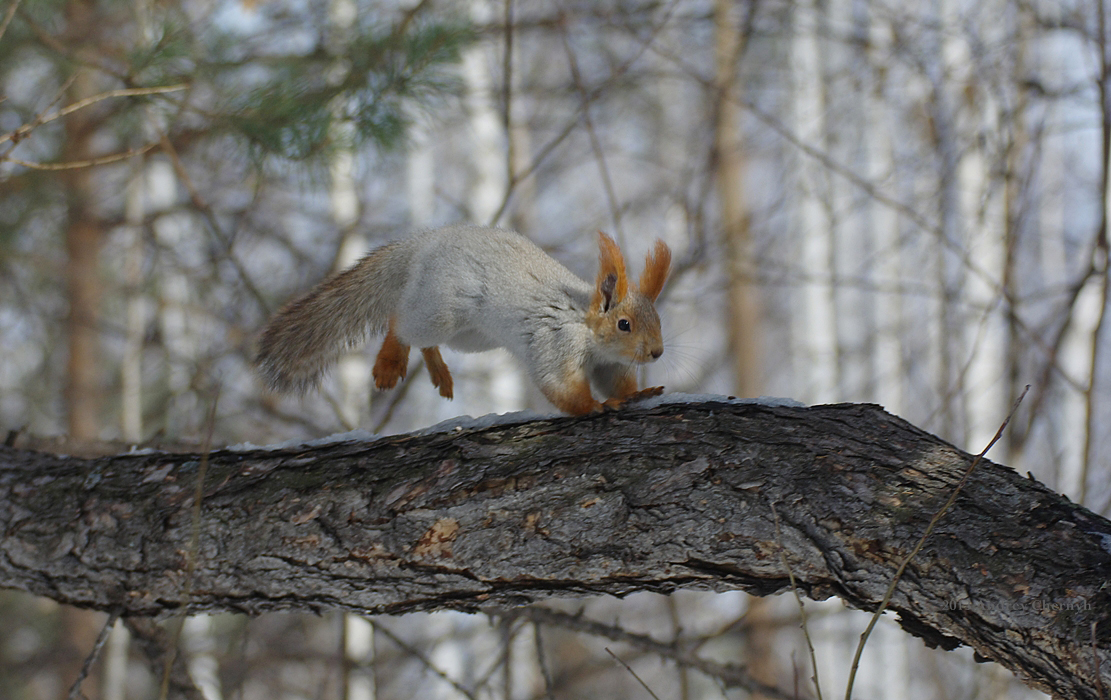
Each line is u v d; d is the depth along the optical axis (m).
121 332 15.60
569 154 23.39
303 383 7.38
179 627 4.70
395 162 13.41
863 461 4.89
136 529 5.51
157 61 9.16
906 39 14.77
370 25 10.21
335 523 5.23
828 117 18.66
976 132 14.04
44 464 6.07
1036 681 4.38
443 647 15.81
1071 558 4.36
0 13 8.91
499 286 6.34
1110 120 9.56
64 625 16.44
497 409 17.88
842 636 17.11
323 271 15.27
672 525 4.88
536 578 5.08
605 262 6.08
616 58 17.03
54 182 13.94
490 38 14.52
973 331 15.15
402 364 7.09
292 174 9.45
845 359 19.98
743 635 16.58
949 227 16.33
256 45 12.16
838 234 20.44
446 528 5.10
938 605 4.50
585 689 18.05
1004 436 13.88
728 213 21.17
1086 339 15.77
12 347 19.25
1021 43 13.70
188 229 18.19
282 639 14.79
